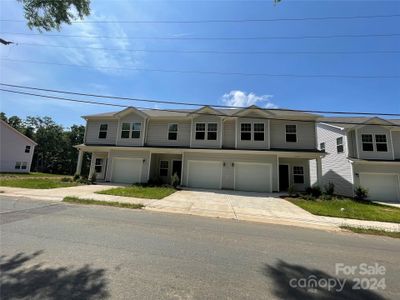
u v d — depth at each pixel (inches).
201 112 727.7
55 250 166.6
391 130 706.2
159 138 785.6
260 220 329.4
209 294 118.3
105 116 806.5
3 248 166.2
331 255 193.0
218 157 697.6
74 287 118.2
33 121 1937.7
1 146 1143.6
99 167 850.1
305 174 747.4
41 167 1941.4
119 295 112.7
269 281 137.8
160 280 130.5
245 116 700.7
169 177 791.7
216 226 275.6
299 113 716.0
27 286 117.3
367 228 311.4
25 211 289.7
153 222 272.7
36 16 259.3
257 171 673.6
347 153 719.7
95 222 253.8
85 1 264.1
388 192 674.2
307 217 365.1
